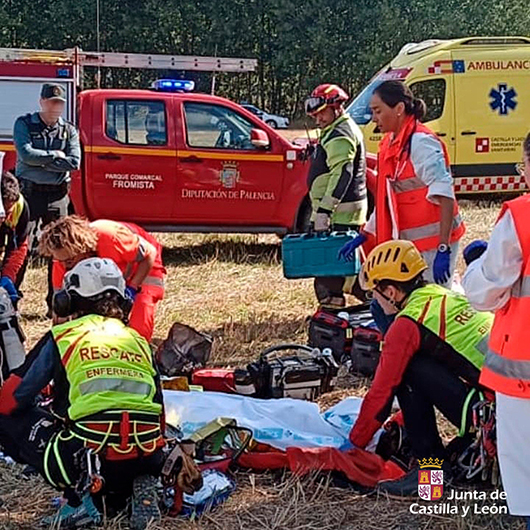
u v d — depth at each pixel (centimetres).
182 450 400
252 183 1048
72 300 400
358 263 643
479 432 419
